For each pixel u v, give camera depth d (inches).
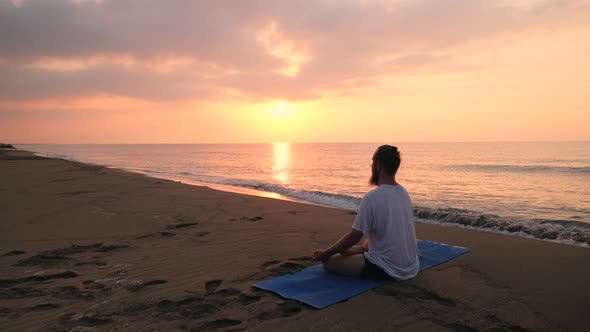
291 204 349.7
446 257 167.9
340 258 139.3
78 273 151.8
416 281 136.0
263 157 2177.7
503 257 169.6
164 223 258.5
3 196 394.3
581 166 1053.2
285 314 110.2
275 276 145.8
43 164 1038.4
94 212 299.6
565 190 544.7
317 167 1211.9
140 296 125.9
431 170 971.9
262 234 224.8
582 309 112.3
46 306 117.6
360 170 1057.5
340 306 114.5
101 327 102.7
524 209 385.1
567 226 268.5
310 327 101.7
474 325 102.5
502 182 665.0
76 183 540.7
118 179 609.9
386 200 127.5
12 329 101.3
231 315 110.0
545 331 99.1
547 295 123.8
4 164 1032.8
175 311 113.4
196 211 308.3
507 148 3127.5
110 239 212.7
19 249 190.5
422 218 307.3
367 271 133.3
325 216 288.2
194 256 177.0
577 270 150.2
